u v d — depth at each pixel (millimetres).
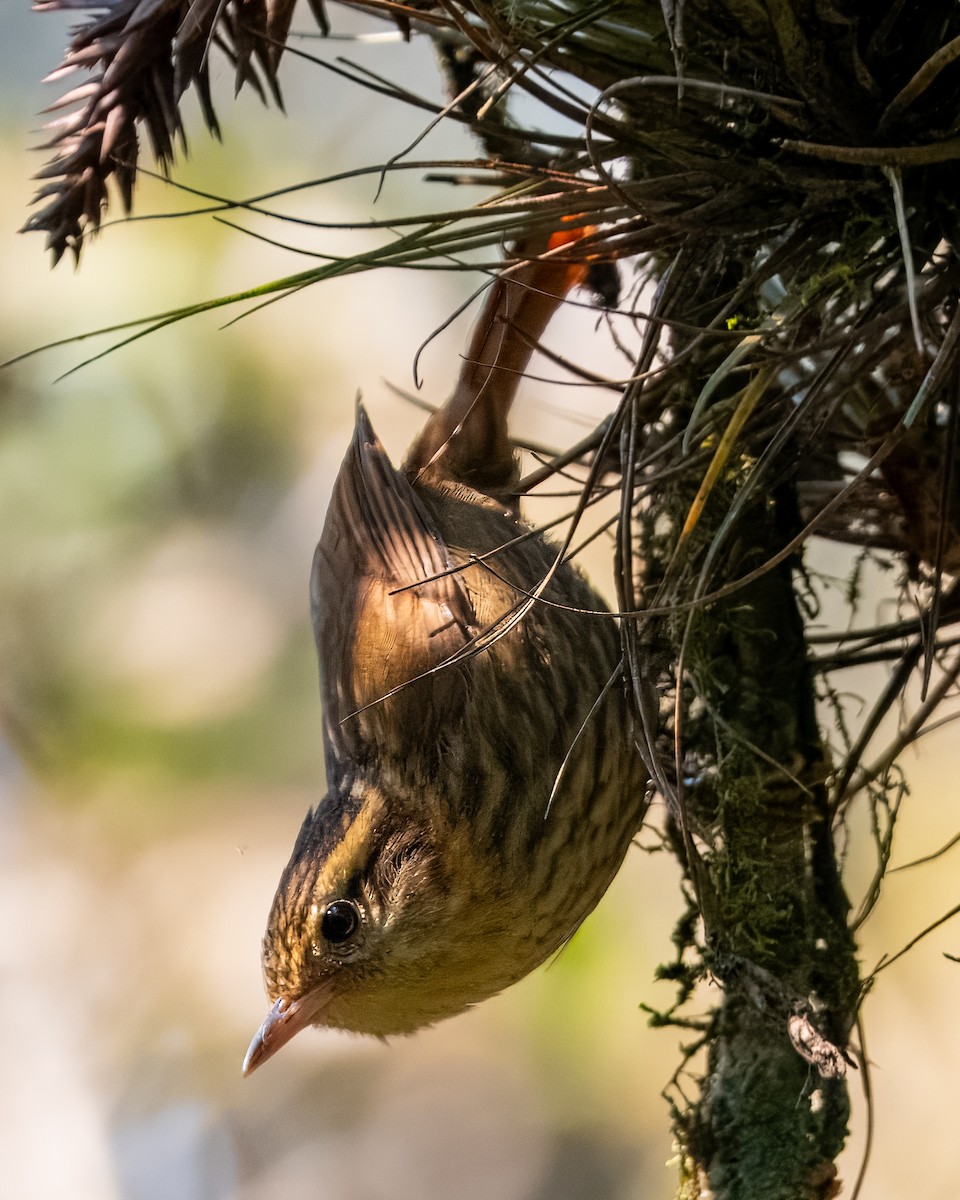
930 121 2902
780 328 2908
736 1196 2922
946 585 2939
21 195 3123
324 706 2988
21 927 3184
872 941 3090
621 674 2945
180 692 3164
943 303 2920
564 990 3105
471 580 2969
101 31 2924
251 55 2928
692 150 2908
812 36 2900
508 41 2910
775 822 2928
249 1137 3229
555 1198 3162
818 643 2941
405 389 3141
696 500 2912
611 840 2957
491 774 2957
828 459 2945
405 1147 3236
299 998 2973
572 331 3039
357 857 2969
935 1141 3096
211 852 3178
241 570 3162
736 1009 2930
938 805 3090
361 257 2908
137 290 3115
